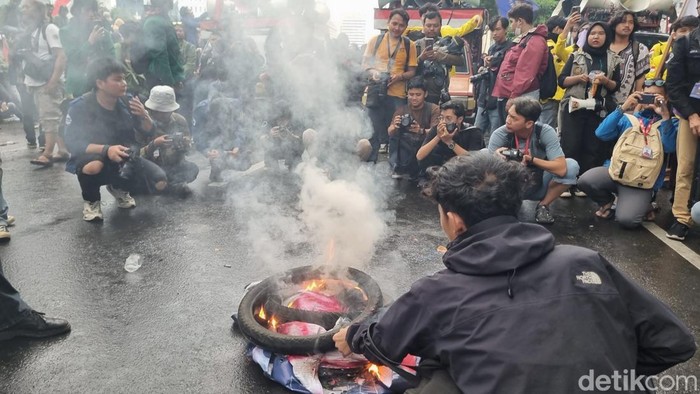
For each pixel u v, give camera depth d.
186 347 2.73
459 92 8.40
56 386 2.42
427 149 5.53
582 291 1.45
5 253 3.94
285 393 2.37
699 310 3.16
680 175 4.34
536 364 1.35
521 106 4.39
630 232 4.57
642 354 1.59
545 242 1.52
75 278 3.53
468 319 1.46
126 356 2.65
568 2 9.98
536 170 4.66
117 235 4.34
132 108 4.89
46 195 5.46
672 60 4.19
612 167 4.53
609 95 5.43
